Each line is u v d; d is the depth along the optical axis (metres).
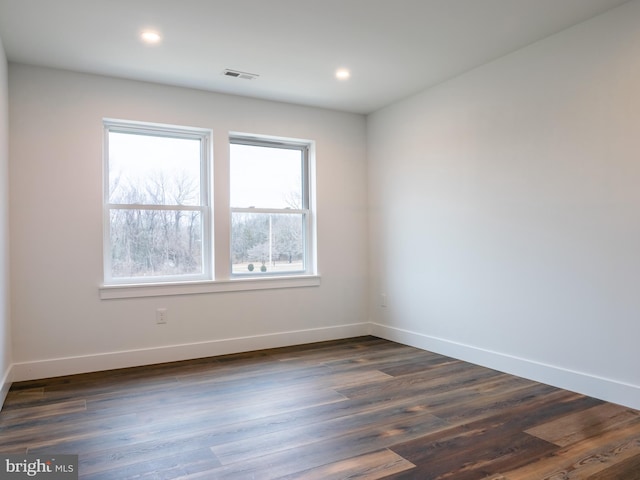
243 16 2.74
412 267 4.29
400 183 4.42
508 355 3.39
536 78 3.16
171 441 2.28
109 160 3.75
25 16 2.68
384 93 4.20
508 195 3.37
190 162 4.08
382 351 4.14
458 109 3.78
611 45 2.73
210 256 4.11
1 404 2.72
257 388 3.12
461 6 2.66
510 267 3.36
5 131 3.10
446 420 2.53
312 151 4.63
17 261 3.31
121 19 2.74
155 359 3.77
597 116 2.80
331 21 2.82
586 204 2.87
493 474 1.94
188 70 3.56
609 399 2.75
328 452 2.15
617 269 2.72
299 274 4.61
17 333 3.31
